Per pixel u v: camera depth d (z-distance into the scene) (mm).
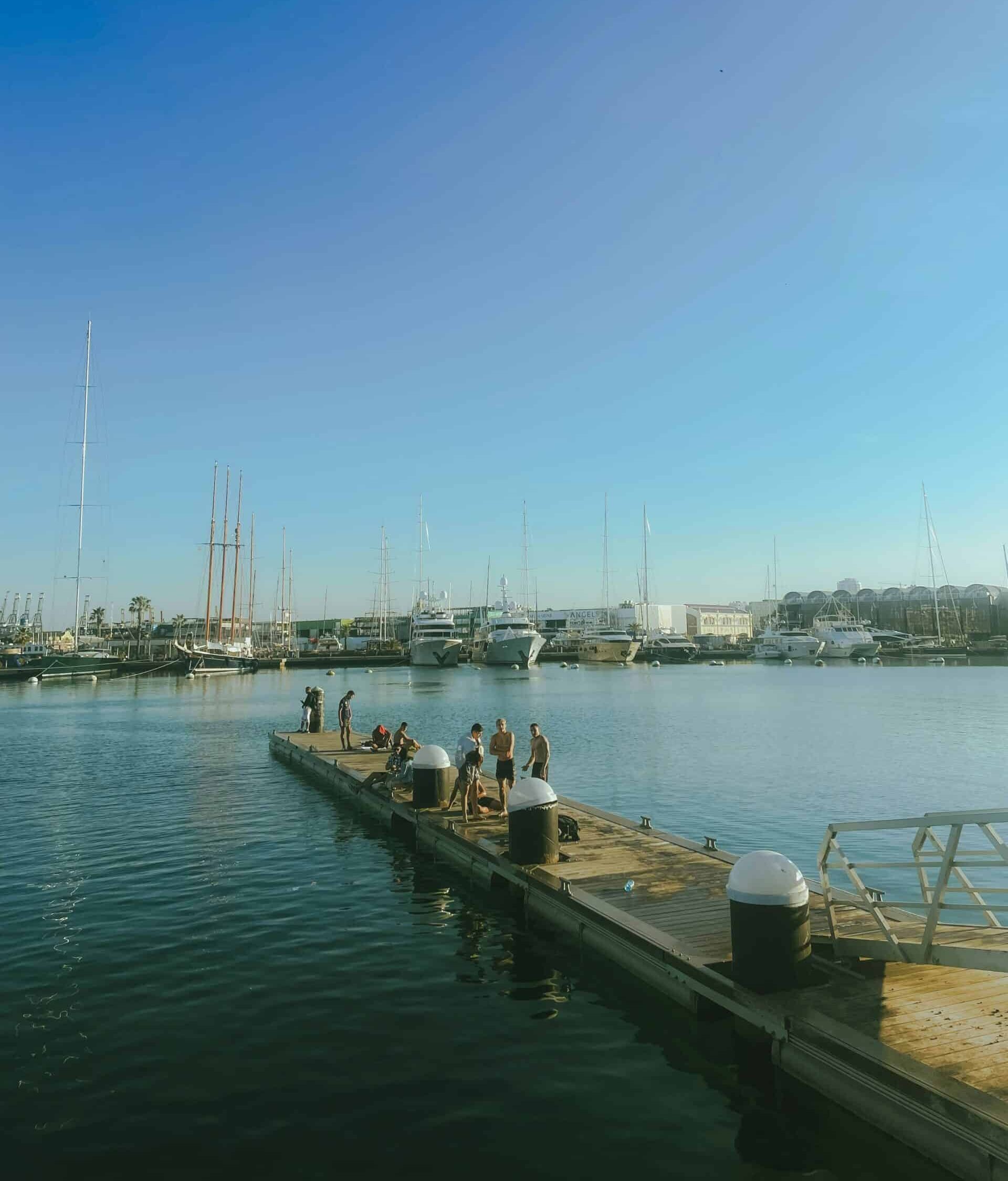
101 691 77750
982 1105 5602
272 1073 7430
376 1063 7617
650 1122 6641
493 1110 6820
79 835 17750
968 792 22641
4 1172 5906
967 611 170500
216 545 117625
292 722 45219
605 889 11375
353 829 18266
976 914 12367
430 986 9492
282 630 165500
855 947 8172
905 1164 5945
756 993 7648
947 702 55844
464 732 39875
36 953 10531
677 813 20062
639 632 145750
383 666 128750
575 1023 8469
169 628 146625
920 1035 6711
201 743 35438
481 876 13734
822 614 187375
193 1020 8539
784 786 23672
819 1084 6695
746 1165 6062
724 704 55469
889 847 16875
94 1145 6262
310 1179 5871
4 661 102000
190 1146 6270
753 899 7785
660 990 8938
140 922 11836
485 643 119812
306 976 9781
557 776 25547
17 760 30281
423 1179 5887
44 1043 7977
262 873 14633
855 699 59406
